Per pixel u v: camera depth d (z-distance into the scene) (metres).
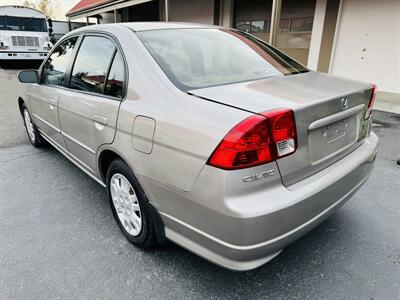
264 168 1.48
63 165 3.68
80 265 2.08
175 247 2.25
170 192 1.71
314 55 8.90
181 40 2.27
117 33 2.29
